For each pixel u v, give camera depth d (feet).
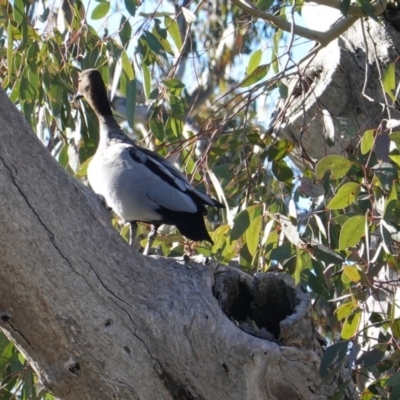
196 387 23.63
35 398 31.58
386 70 32.07
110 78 41.81
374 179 29.63
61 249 22.08
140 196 30.12
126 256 23.34
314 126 36.11
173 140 38.01
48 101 37.45
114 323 22.75
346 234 28.89
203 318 23.79
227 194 36.55
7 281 21.79
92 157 34.50
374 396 31.04
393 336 28.37
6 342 30.42
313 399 24.89
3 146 21.38
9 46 35.01
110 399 23.04
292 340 25.44
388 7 36.50
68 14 41.96
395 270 31.19
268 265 32.73
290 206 30.55
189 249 34.73
